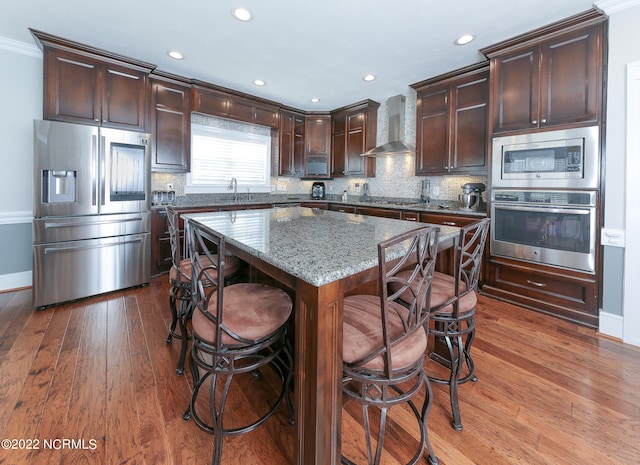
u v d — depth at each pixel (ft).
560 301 8.50
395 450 4.29
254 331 3.92
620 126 7.24
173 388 5.48
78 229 9.26
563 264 8.33
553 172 8.39
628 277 7.23
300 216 8.25
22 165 10.20
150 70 11.08
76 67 9.57
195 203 13.58
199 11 7.89
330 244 4.47
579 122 7.94
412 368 3.74
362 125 15.99
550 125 8.45
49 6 7.70
